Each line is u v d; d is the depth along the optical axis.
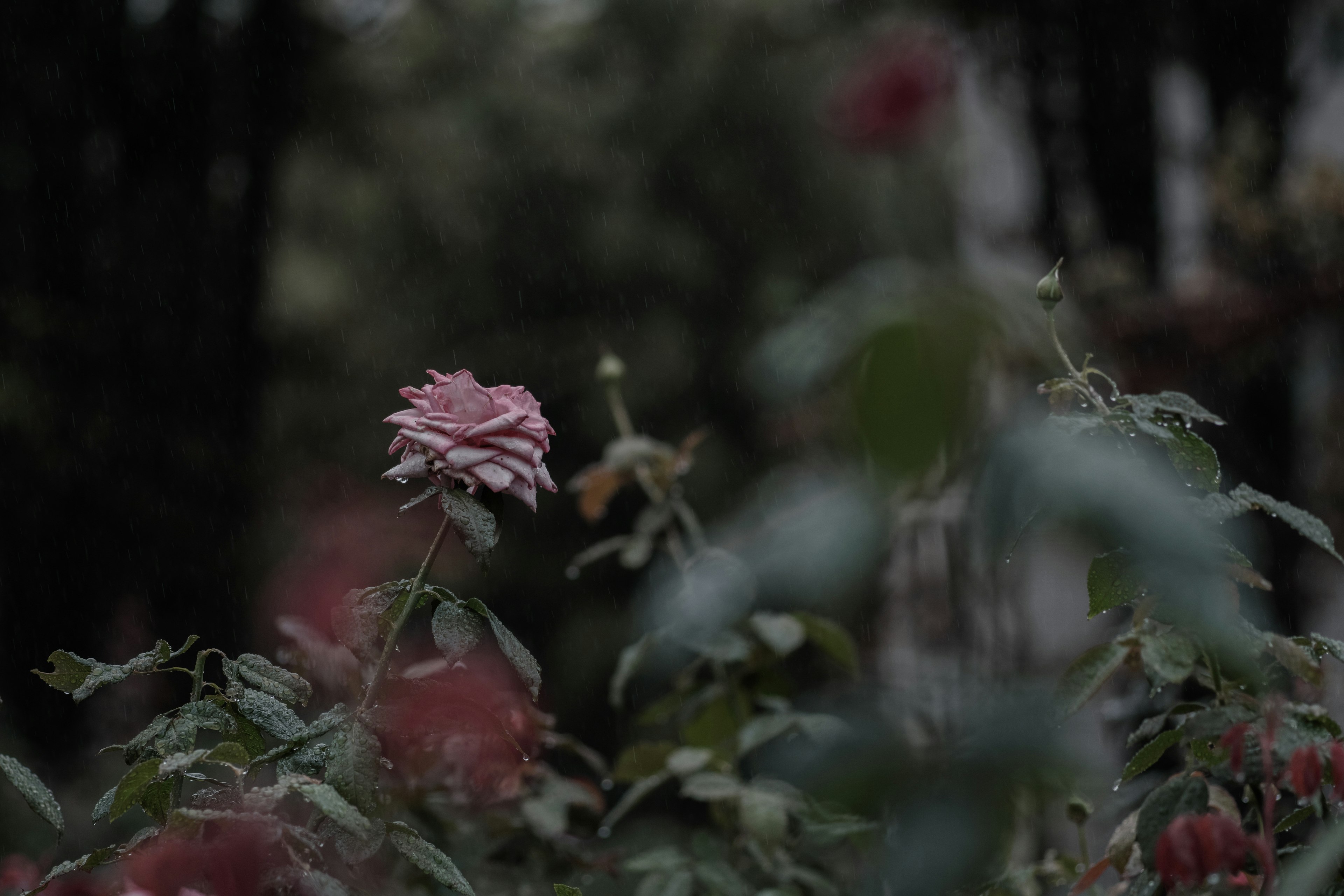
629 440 2.24
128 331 5.29
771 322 7.14
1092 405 1.06
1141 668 1.18
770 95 7.88
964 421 0.38
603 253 8.16
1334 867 0.65
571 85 8.84
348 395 8.33
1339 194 3.01
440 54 9.01
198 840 0.99
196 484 5.29
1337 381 3.32
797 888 1.84
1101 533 0.47
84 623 4.93
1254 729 1.00
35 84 5.12
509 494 1.10
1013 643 0.63
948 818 0.50
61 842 1.05
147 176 5.48
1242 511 1.04
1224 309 2.85
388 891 1.64
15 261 5.09
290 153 6.91
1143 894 1.07
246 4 5.92
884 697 0.54
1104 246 3.44
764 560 0.49
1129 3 3.46
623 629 6.80
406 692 1.12
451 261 8.68
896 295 0.39
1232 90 3.52
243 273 5.84
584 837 2.12
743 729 1.85
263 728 1.14
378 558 4.81
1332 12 3.51
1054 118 3.55
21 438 4.79
